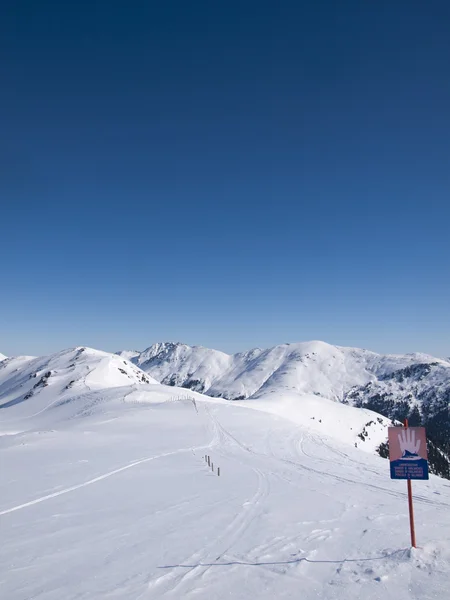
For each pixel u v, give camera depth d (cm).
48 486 1744
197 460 2850
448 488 2248
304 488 1966
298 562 916
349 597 728
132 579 827
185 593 759
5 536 1104
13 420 9931
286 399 16162
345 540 1089
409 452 1012
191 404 7488
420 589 745
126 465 2408
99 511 1384
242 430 5175
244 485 1988
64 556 959
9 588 785
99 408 8444
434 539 1062
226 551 1000
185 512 1399
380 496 1831
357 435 14700
